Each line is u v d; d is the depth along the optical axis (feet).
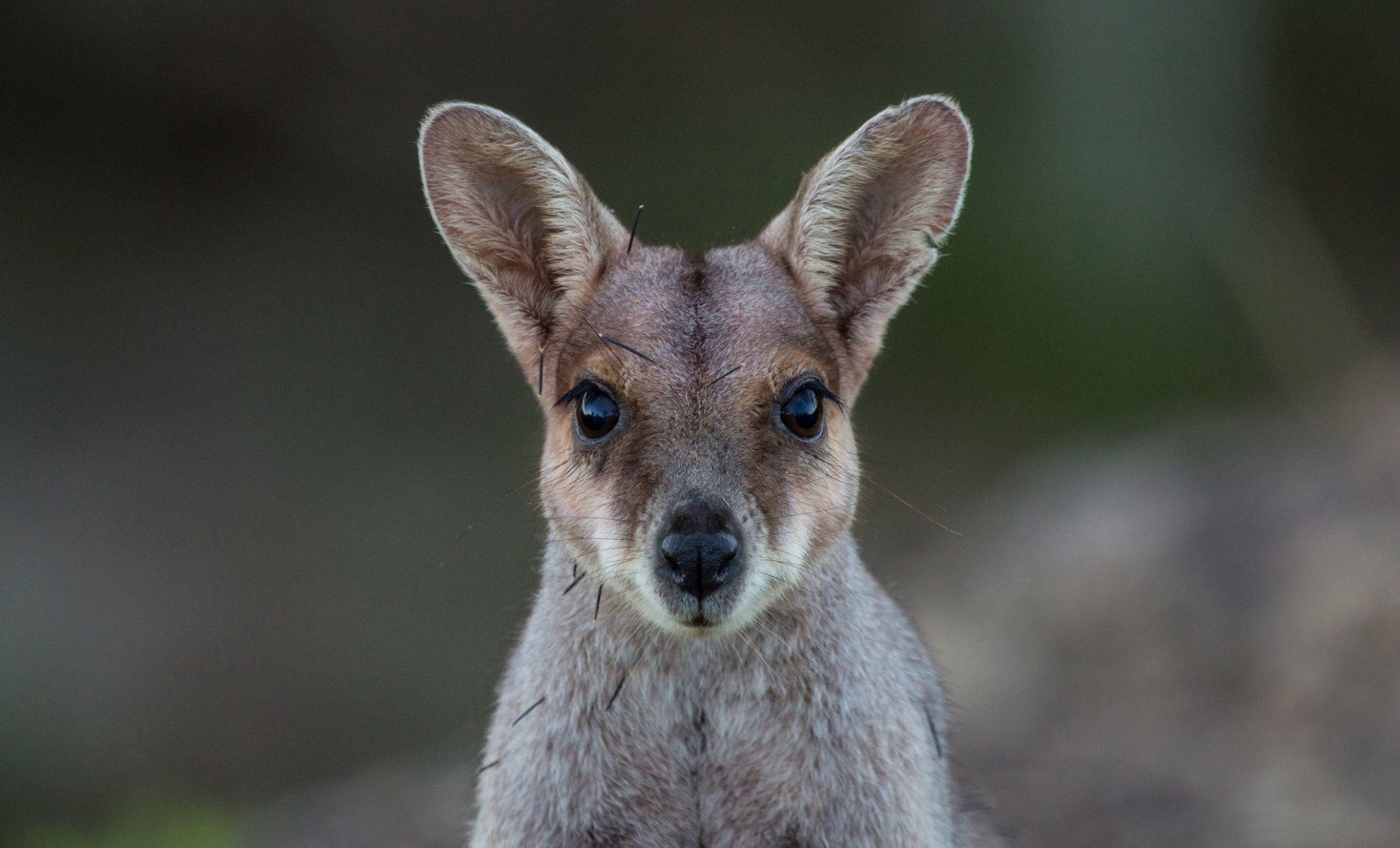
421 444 63.77
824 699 22.15
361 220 68.59
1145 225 63.41
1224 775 36.96
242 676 56.08
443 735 55.21
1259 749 37.73
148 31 64.54
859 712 22.27
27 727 53.06
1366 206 69.92
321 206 68.49
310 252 67.82
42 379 63.31
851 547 23.52
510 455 63.41
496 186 24.22
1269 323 59.82
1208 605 42.57
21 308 63.98
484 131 23.79
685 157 67.26
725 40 67.87
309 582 58.54
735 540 20.49
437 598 58.80
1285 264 61.46
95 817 51.16
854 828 21.98
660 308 22.40
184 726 54.65
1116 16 63.98
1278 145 67.26
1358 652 39.06
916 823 22.40
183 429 63.10
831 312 24.17
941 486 62.23
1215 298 62.75
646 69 68.23
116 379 64.18
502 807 22.68
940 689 26.45
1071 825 35.83
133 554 58.39
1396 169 71.00
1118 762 38.27
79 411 63.10
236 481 61.36
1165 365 62.39
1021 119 65.21
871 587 24.23
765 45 67.72
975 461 62.75
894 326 64.85
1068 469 53.42
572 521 22.21
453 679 56.85
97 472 61.00
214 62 65.72
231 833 37.40
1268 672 39.99
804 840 22.11
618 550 21.17
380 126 67.92
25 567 56.95
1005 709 42.19
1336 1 68.44
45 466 60.90
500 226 24.34
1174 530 45.34
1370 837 33.78
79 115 65.67
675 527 20.51
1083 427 62.03
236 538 59.57
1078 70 64.18
